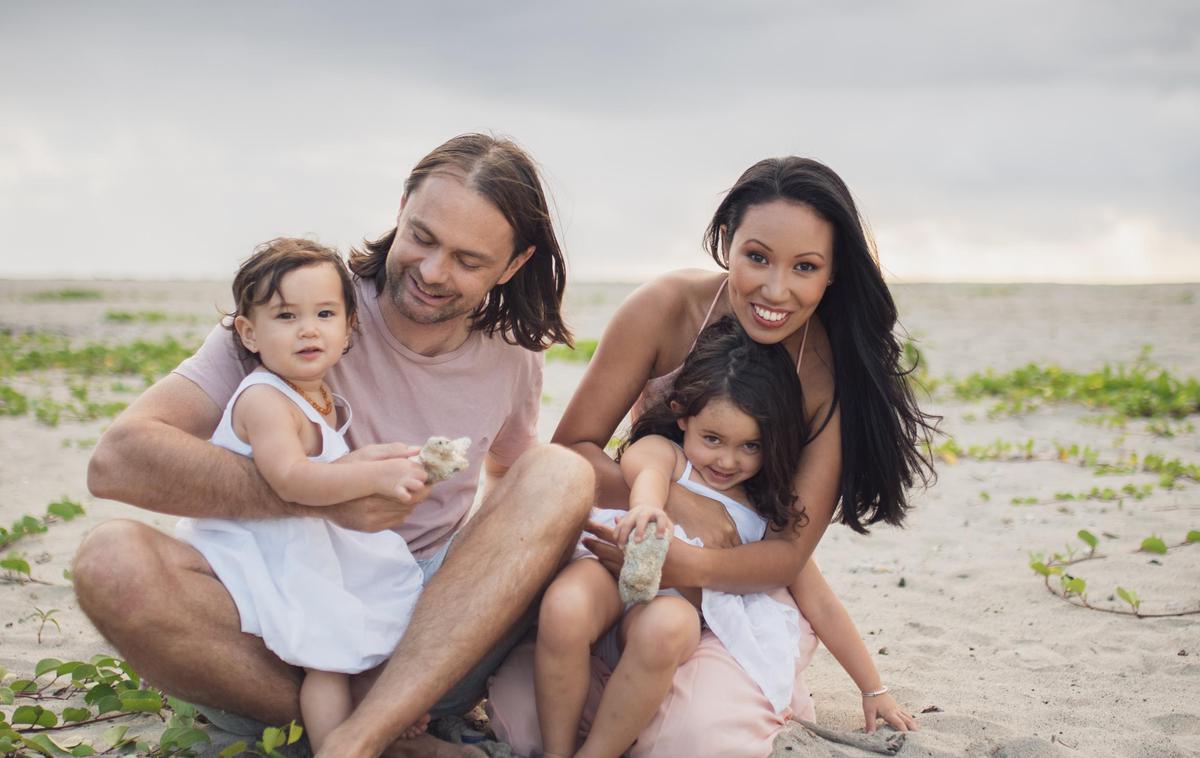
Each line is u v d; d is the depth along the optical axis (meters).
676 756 2.76
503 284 3.18
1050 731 3.16
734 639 2.96
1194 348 14.21
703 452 3.18
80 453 7.23
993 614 4.23
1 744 2.76
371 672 2.75
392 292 2.99
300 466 2.65
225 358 2.92
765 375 3.11
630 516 2.79
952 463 7.21
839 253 3.11
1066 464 7.14
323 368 2.81
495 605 2.65
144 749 2.89
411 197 3.01
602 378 3.42
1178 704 3.34
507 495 2.79
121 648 2.58
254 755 2.83
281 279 2.74
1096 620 4.11
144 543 2.56
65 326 17.75
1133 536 5.22
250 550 2.70
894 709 3.21
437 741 2.73
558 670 2.70
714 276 3.49
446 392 3.15
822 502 3.19
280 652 2.62
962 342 15.77
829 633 3.28
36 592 4.24
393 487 2.60
